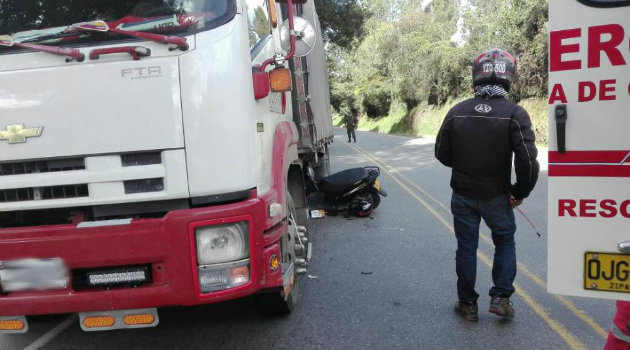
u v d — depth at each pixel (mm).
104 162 2787
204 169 2781
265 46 3547
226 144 2803
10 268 2799
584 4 2012
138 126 2756
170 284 2764
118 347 3695
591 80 2045
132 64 2734
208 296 2775
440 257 5723
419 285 4812
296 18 3465
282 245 3510
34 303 2793
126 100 2748
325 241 6656
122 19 2844
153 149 2762
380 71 48062
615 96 2020
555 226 2215
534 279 4828
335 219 8008
